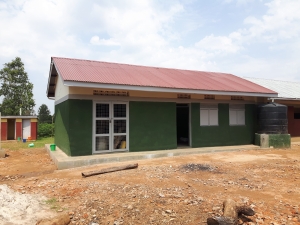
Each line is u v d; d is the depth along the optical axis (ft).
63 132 35.24
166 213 14.02
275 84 58.90
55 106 46.21
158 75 39.93
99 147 31.68
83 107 30.71
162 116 35.81
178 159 30.86
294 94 50.83
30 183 20.65
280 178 21.33
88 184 19.52
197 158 31.45
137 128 34.01
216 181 20.16
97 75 31.91
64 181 20.93
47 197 16.69
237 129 42.22
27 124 72.23
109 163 28.94
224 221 11.73
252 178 21.22
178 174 22.27
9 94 92.38
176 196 16.43
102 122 31.91
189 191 17.54
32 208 14.42
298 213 13.99
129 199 15.98
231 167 25.57
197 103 38.88
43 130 85.56
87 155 30.71
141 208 14.65
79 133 30.42
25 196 16.19
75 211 14.47
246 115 43.21
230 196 16.67
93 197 16.48
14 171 28.50
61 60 37.14
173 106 36.73
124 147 33.22
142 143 34.30
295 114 53.83
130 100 33.65
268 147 40.65
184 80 39.58
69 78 27.73
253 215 13.37
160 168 24.73
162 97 35.91
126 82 30.86
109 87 29.19
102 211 14.38
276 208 14.73
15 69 92.94
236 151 37.93
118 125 32.91
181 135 48.06
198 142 38.86
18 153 43.52
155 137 35.19
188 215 13.76
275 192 17.62
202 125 39.45
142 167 25.61
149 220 13.29
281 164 27.32
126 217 13.65
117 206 14.94
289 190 18.04
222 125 40.91
